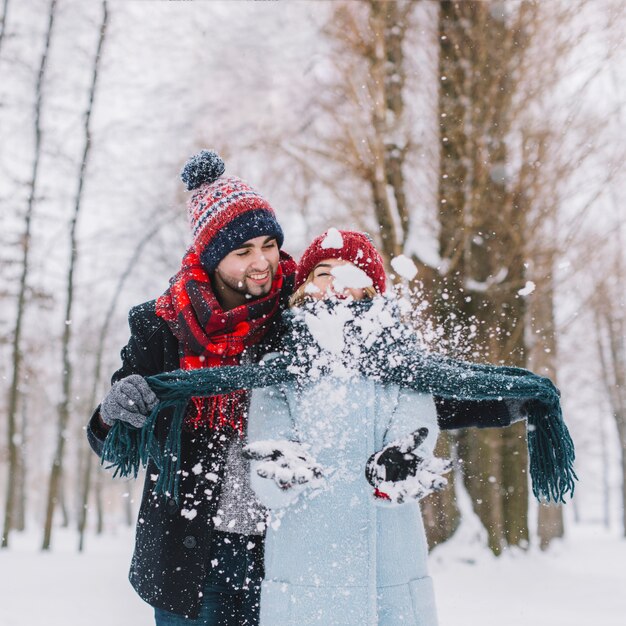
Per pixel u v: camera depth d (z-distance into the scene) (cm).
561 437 225
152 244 1495
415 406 218
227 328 235
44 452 3303
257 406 221
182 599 224
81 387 2223
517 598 669
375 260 237
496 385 218
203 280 244
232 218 243
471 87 946
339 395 213
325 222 1172
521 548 928
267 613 209
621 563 923
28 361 1734
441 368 218
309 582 206
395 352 218
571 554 1052
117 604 673
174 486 221
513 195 934
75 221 1455
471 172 933
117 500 3491
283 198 1203
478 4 945
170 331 242
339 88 1026
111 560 1146
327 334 212
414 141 974
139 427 211
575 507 3691
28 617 603
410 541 216
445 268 898
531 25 942
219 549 230
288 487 188
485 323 862
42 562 1101
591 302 1280
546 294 1045
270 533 217
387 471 194
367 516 208
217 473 230
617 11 924
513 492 949
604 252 1115
